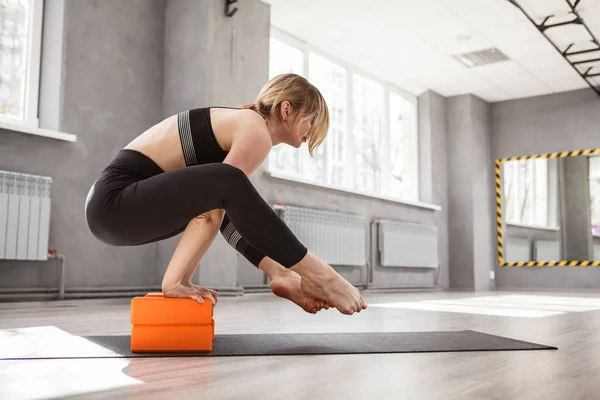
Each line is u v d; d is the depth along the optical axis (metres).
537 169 8.26
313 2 5.45
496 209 8.50
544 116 8.26
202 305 1.37
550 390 0.94
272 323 2.42
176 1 4.90
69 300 3.95
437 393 0.91
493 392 0.92
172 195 1.27
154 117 4.78
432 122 8.05
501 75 7.45
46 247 3.76
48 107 4.11
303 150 6.20
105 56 4.41
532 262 8.22
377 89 7.50
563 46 6.47
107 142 4.38
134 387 0.95
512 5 5.46
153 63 4.80
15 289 3.67
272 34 5.96
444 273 8.05
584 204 7.91
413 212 7.56
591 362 1.28
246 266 5.17
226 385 0.97
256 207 1.27
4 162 3.71
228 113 1.41
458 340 1.71
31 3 4.13
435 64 7.04
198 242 1.35
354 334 1.88
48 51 4.15
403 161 7.85
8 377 1.04
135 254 4.51
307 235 5.61
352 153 6.82
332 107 6.71
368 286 6.67
